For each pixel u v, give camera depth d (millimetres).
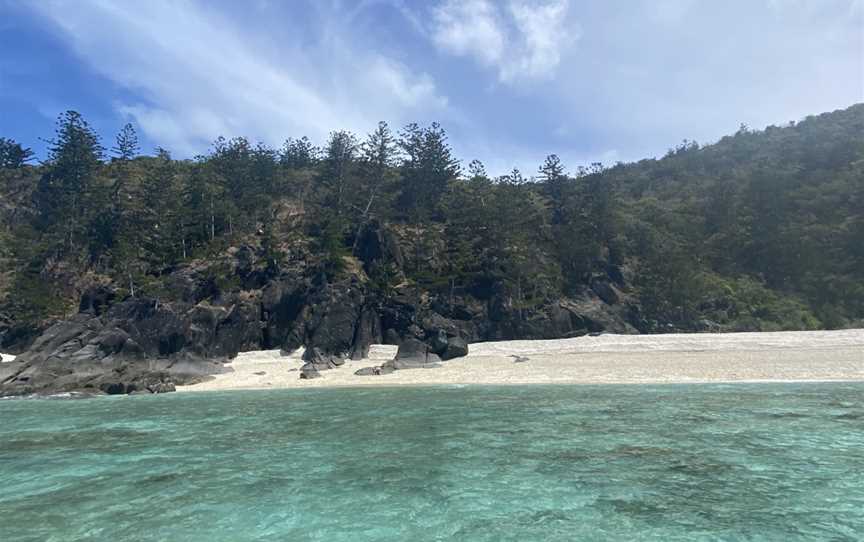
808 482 13867
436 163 99875
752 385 32906
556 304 68500
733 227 90125
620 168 154500
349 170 96812
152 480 15797
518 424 22703
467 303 68625
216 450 19625
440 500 13312
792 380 34375
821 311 70750
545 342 54031
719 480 14242
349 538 11070
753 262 85312
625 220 90500
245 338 60344
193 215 86250
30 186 107062
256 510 12922
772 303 73250
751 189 96562
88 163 102938
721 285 77125
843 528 10938
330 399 33844
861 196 86500
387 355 56219
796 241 81500
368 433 21891
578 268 78688
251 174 101688
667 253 79062
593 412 25125
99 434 23734
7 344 67938
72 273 81812
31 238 93312
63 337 56000
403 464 16812
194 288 67875
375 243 76062
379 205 91062
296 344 58500
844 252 78375
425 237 81562
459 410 27125
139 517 12656
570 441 19188
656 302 71875
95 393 43719
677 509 12266
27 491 14984
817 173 97062
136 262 77625
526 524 11602
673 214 97812
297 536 11258
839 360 38812
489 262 74438
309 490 14406
